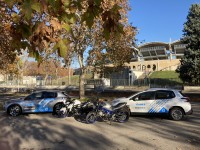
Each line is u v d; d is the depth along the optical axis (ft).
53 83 246.68
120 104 47.78
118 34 7.63
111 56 90.58
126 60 94.27
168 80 187.32
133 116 55.52
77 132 38.99
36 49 7.44
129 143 31.83
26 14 5.70
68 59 85.66
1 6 7.11
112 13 7.41
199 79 123.54
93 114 46.93
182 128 41.42
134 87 173.68
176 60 271.49
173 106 50.26
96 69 99.09
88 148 29.76
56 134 37.65
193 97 96.84
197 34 123.95
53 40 6.86
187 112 49.90
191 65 121.90
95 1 7.02
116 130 40.22
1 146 29.96
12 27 7.37
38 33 6.82
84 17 7.41
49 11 6.69
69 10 6.88
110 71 100.94
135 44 92.27
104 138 34.76
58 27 6.69
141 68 292.81
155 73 247.50
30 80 275.59
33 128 42.52
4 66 112.68
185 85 138.51
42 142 32.81
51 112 62.75
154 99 51.85
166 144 31.09
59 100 61.41
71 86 181.98
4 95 132.46
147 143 31.68
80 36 74.43
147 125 44.39
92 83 189.16
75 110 53.26
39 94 61.41
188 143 31.50
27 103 59.67
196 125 44.16
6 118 54.70
